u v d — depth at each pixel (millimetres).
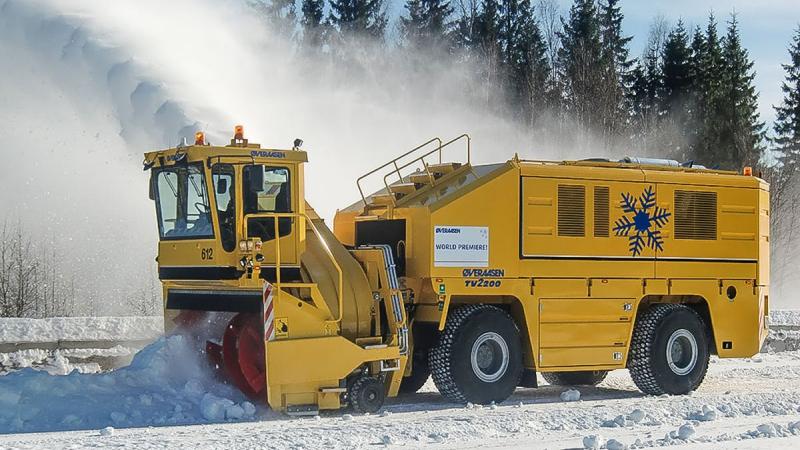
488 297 13234
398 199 13945
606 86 45531
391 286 12555
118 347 15945
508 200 13180
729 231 14828
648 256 14117
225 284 11961
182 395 12047
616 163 14297
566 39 49062
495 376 13000
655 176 14242
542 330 13344
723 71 50000
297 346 11648
